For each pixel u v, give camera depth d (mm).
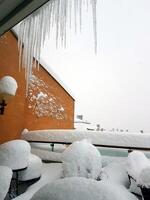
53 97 8516
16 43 6051
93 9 2484
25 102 6633
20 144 3797
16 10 1999
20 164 3680
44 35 2820
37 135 5785
